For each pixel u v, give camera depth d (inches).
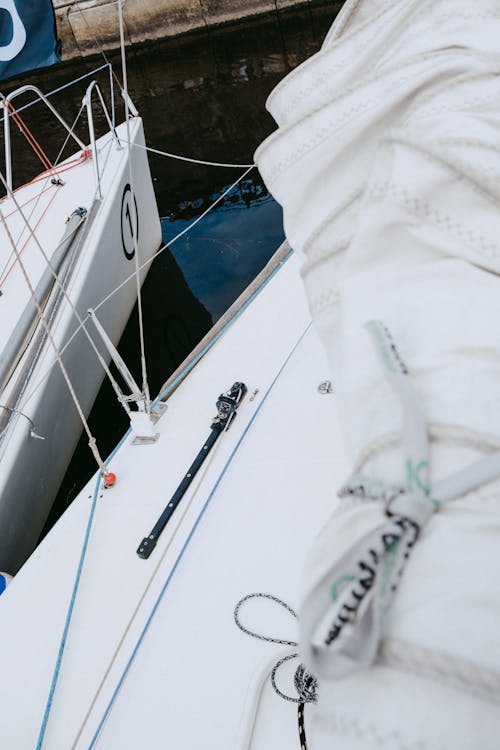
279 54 349.4
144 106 317.1
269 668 39.6
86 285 109.5
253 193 211.5
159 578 47.8
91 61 390.0
